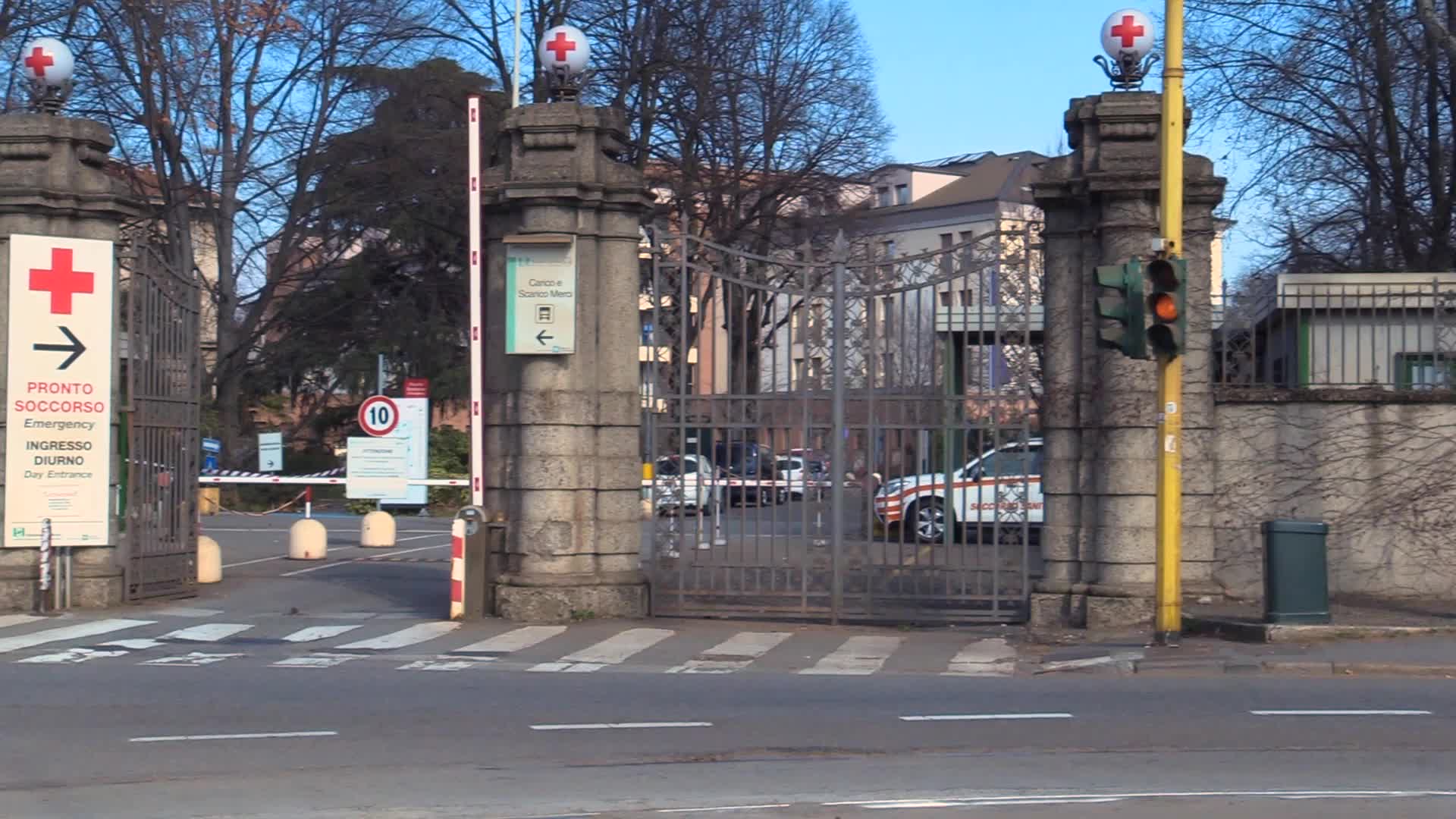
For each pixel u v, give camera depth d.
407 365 46.75
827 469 16.48
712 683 12.54
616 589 16.59
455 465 41.25
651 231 16.91
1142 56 15.55
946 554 16.14
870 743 9.82
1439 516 16.03
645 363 17.16
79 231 17.55
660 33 37.44
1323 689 12.01
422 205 42.81
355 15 38.78
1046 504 15.83
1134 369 15.38
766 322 16.86
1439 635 14.10
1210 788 8.45
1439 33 21.09
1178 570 14.17
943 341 16.22
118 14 35.12
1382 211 28.31
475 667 13.60
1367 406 16.12
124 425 18.00
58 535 17.39
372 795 8.34
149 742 9.83
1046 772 8.91
